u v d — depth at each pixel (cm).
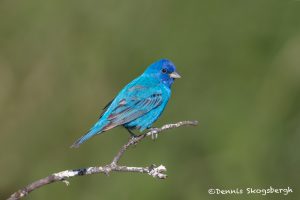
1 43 3506
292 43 3344
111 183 3123
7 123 3412
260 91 3306
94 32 3453
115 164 1650
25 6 3528
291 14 3394
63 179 1573
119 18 3444
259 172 3112
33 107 3425
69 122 3384
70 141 3372
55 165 3328
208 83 3353
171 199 3089
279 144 3181
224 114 3272
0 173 3344
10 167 3359
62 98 3416
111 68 3406
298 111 3244
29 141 3388
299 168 3145
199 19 3422
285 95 3272
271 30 3388
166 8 3431
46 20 3500
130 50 3406
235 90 3319
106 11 3459
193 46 3394
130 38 3419
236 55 3378
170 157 3183
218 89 3341
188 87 3353
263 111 3250
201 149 3209
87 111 3381
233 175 3122
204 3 3434
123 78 3384
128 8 3450
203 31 3412
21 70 3478
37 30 3503
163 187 3083
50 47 3475
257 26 3406
